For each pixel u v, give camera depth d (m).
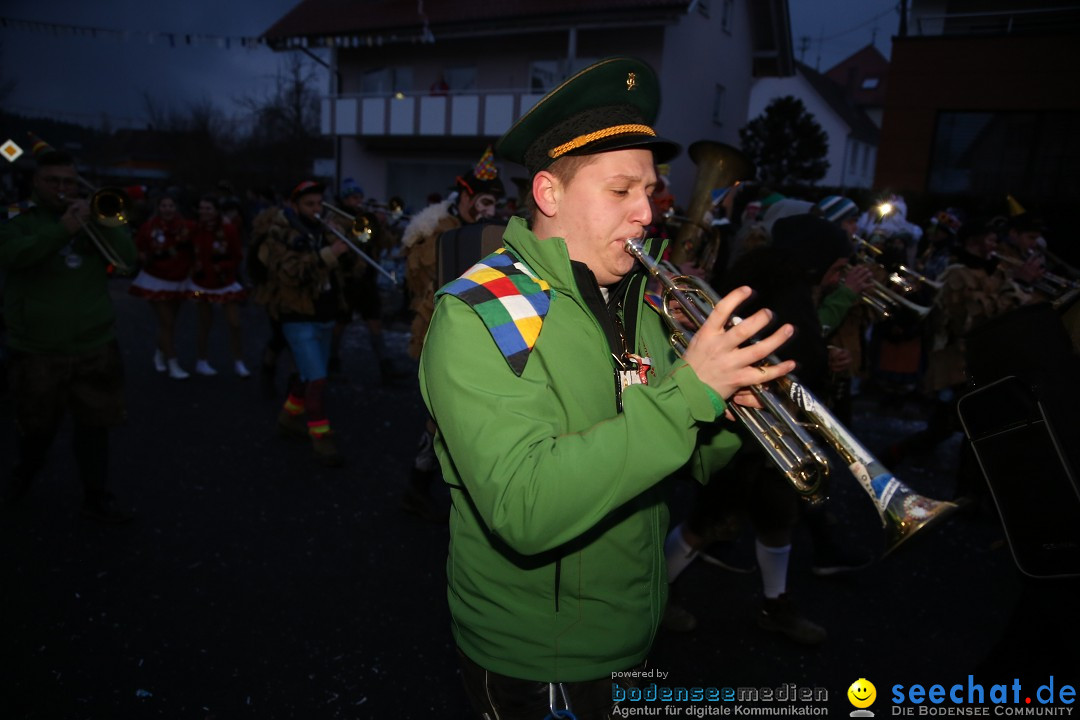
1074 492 1.54
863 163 36.97
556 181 1.38
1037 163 12.87
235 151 35.59
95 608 3.02
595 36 17.42
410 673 2.73
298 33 19.59
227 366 7.49
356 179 21.67
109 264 3.65
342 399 6.41
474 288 1.30
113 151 45.66
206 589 3.23
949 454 5.43
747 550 3.85
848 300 3.35
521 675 1.38
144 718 2.41
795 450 1.30
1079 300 2.69
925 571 3.67
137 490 4.23
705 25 18.81
